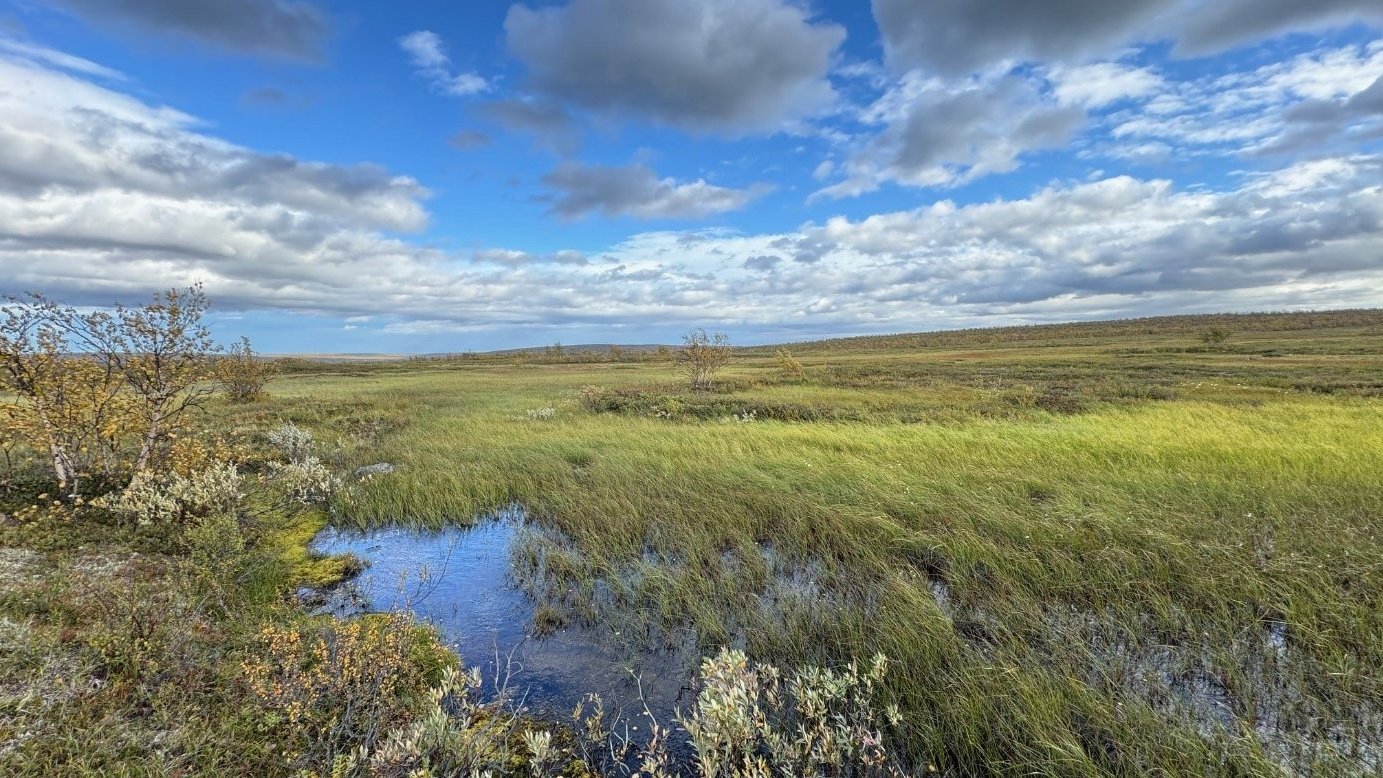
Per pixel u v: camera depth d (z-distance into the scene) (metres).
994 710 4.20
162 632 4.86
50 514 7.83
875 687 4.57
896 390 26.91
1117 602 5.75
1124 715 4.04
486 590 7.06
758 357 82.69
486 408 23.42
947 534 7.57
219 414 19.70
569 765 4.02
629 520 8.87
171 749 3.62
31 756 3.37
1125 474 9.96
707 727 3.62
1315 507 8.01
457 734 3.81
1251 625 5.24
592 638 5.86
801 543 7.87
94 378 9.12
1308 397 21.50
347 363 73.06
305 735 3.88
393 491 10.56
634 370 55.47
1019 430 14.68
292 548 8.29
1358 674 4.43
